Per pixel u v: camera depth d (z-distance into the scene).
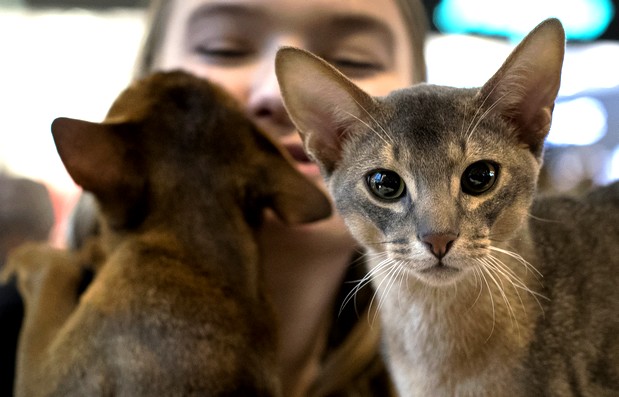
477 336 0.30
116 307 0.30
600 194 0.34
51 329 0.33
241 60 0.39
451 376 0.30
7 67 0.85
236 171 0.35
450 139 0.28
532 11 0.76
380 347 0.39
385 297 0.32
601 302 0.29
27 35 0.87
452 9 0.75
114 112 0.36
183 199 0.34
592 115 0.76
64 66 0.86
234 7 0.37
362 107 0.30
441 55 0.77
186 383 0.29
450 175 0.28
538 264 0.30
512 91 0.29
